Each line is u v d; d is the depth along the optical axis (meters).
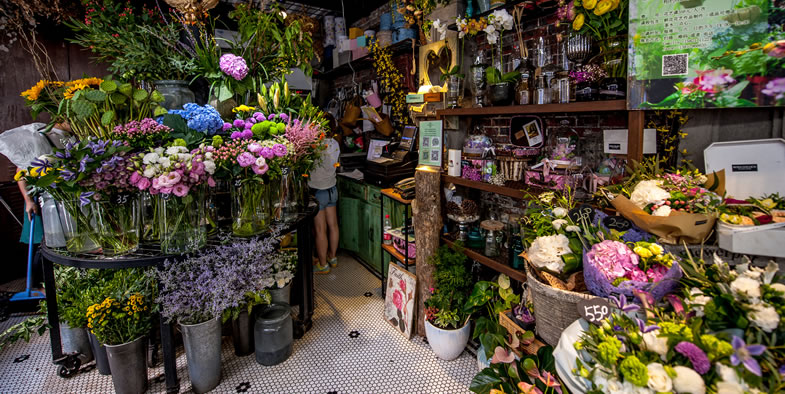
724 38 1.31
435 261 2.53
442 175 2.61
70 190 1.73
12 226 3.80
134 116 2.10
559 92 1.93
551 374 1.43
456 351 2.45
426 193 2.56
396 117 4.18
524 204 2.64
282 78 2.63
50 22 3.71
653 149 1.61
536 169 2.08
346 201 4.37
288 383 2.29
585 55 1.79
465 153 2.45
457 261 2.46
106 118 1.92
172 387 2.10
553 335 1.44
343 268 4.12
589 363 0.99
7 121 3.77
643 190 1.32
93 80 2.16
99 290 2.23
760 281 0.95
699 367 0.83
